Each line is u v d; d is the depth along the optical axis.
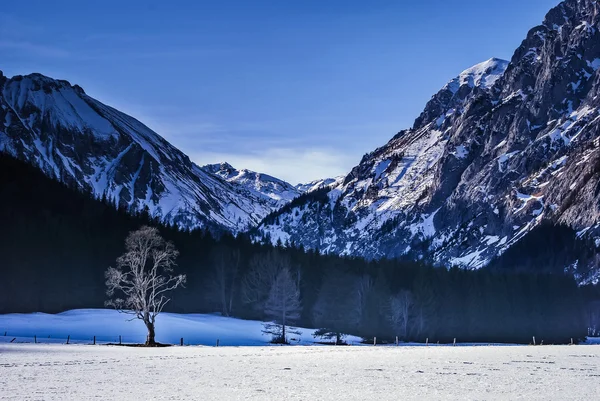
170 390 31.70
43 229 143.38
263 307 136.00
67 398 28.42
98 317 117.94
